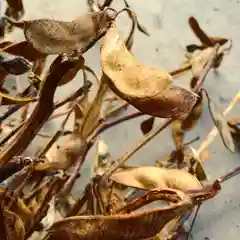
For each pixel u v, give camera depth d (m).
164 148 0.51
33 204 0.39
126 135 0.52
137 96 0.34
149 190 0.35
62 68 0.31
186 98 0.34
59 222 0.33
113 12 0.35
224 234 0.48
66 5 0.59
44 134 0.48
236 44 0.58
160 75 0.34
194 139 0.52
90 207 0.40
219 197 0.49
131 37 0.41
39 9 0.59
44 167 0.38
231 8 0.61
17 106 0.37
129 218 0.33
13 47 0.35
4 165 0.32
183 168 0.47
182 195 0.34
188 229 0.47
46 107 0.31
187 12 0.60
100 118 0.42
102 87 0.39
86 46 0.33
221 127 0.46
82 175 0.48
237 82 0.56
